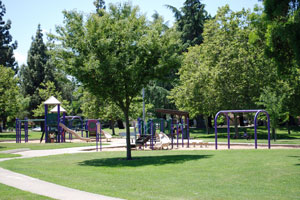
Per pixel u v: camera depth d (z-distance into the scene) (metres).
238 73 34.66
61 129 40.16
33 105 65.94
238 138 36.06
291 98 32.75
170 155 19.31
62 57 16.83
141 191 8.55
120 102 17.91
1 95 53.84
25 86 67.94
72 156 20.05
